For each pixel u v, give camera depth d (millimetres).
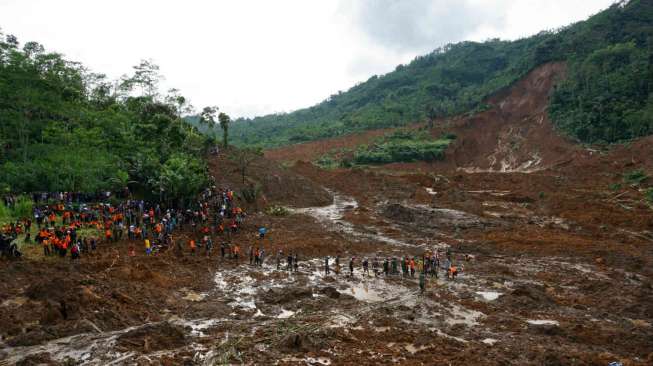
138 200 38219
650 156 64250
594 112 87438
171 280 23953
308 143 122438
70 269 22781
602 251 32750
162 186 37625
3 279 20406
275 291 23625
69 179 37781
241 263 28625
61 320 17609
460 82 170250
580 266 30625
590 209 47406
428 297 24219
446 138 105438
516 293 24531
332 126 143125
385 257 32250
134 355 15695
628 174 60219
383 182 64375
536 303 23297
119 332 17438
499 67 176750
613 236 37875
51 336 16453
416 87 175000
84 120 45906
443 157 96562
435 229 41531
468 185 66125
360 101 193750
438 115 126500
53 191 36750
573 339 19062
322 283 25891
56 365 14602
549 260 32062
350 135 124750
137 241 29609
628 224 41531
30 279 20969
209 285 24281
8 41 42625
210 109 61844
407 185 62656
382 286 25984
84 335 16875
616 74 92812
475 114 116188
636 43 106500
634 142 72250
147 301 20656
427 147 98375
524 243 35938
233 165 53188
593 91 93438
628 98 86375
